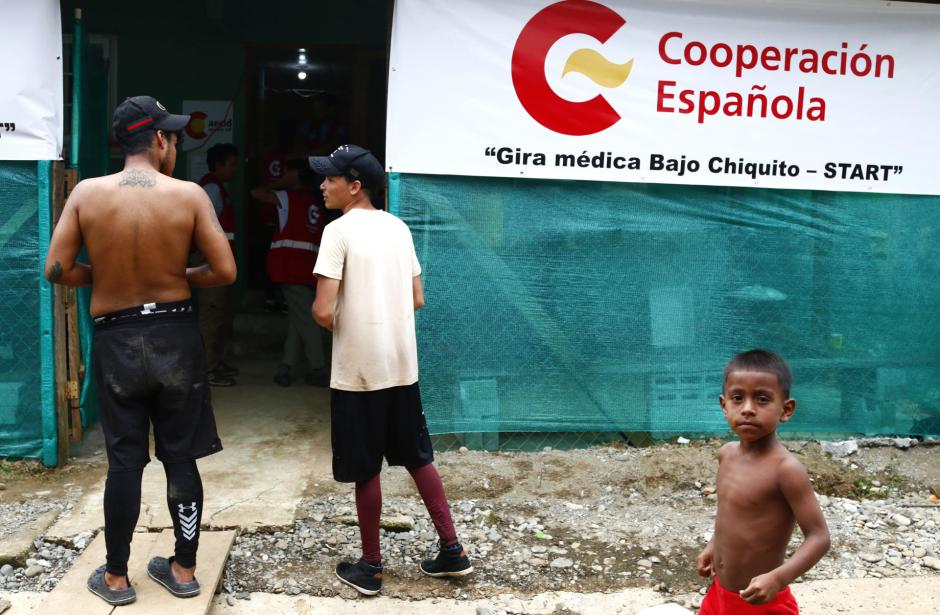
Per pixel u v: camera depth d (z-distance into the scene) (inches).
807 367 216.8
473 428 209.6
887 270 215.6
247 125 339.9
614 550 169.9
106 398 140.4
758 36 204.5
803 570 104.1
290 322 270.2
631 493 194.9
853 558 168.6
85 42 210.5
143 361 138.7
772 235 212.7
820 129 208.5
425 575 159.3
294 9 335.6
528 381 210.5
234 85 333.1
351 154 151.5
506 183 205.0
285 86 350.0
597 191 207.9
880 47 207.3
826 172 209.9
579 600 153.1
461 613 148.7
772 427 107.9
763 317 214.5
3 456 199.2
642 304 211.8
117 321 139.3
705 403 215.6
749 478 109.9
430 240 203.6
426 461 155.1
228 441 220.4
